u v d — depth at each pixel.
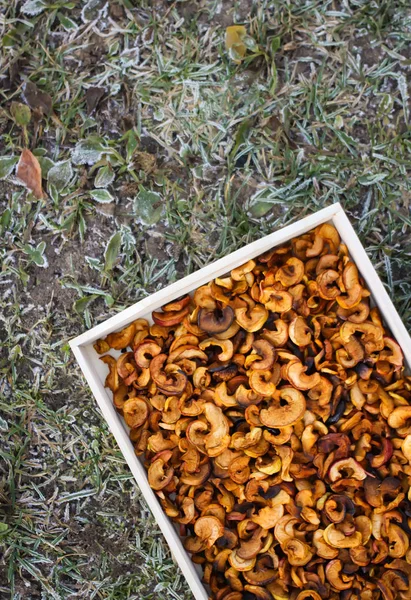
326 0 1.01
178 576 1.04
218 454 0.88
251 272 0.88
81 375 1.03
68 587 1.05
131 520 1.05
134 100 1.02
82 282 1.03
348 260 0.88
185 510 0.90
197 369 0.90
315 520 0.88
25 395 1.03
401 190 1.01
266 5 1.01
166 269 1.02
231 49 1.00
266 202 1.01
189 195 1.02
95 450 1.04
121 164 1.01
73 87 1.02
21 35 1.01
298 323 0.88
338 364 0.88
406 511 0.89
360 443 0.89
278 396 0.88
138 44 1.02
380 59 1.02
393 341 0.88
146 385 0.91
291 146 1.01
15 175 1.02
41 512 1.05
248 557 0.89
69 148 1.02
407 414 0.87
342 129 1.02
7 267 1.03
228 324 0.88
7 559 1.05
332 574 0.89
